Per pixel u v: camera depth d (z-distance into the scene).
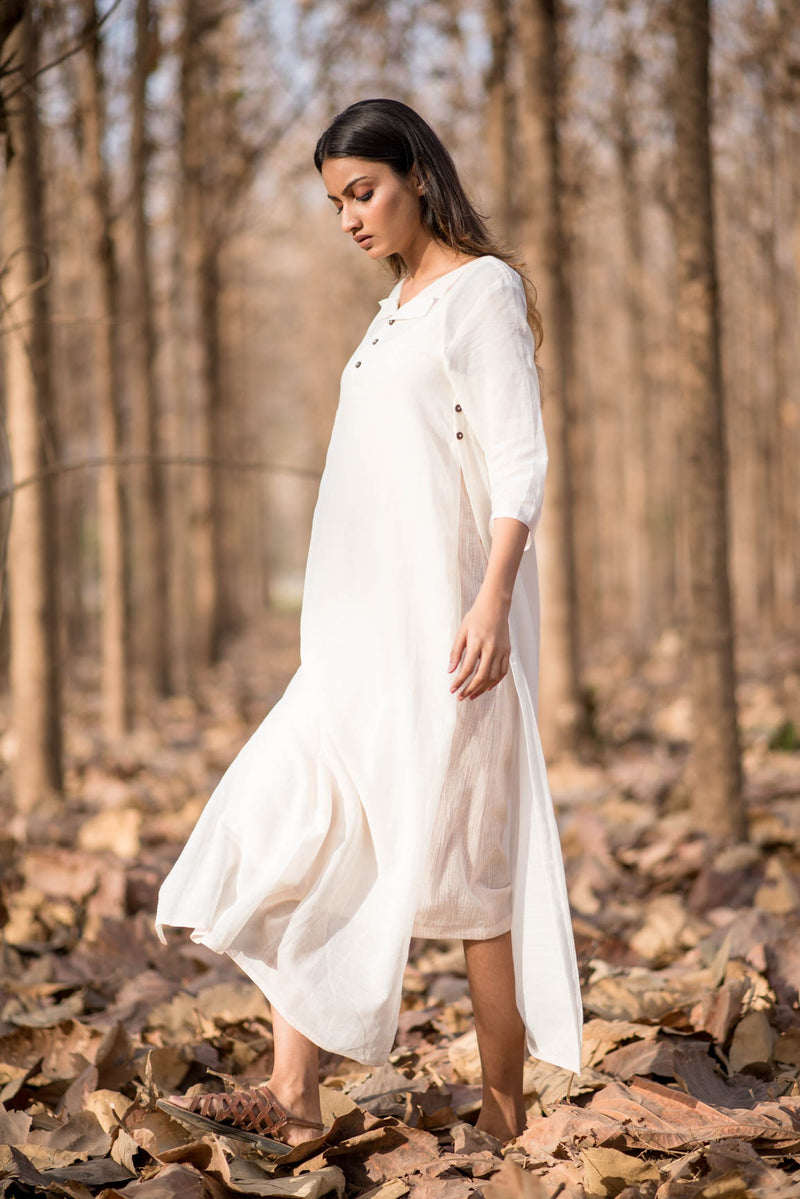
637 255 11.52
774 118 8.69
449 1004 3.04
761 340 13.87
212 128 9.62
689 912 3.76
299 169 8.80
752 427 15.62
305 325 21.30
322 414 22.41
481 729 2.03
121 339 9.99
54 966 3.28
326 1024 1.92
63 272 10.49
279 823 2.02
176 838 4.96
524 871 2.06
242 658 16.97
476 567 2.05
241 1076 2.52
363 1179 2.01
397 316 2.07
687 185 4.33
